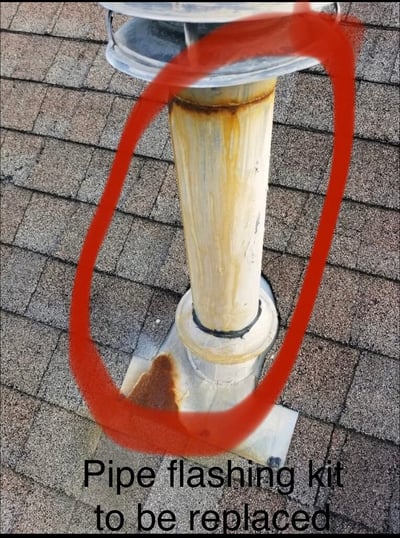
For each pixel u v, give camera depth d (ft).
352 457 8.91
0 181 12.09
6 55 12.71
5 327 11.16
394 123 9.95
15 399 10.62
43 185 11.77
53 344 10.82
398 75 10.05
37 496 9.89
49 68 12.28
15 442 10.32
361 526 8.54
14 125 12.25
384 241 9.70
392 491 8.58
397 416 8.92
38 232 11.58
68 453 10.03
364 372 9.26
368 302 9.55
